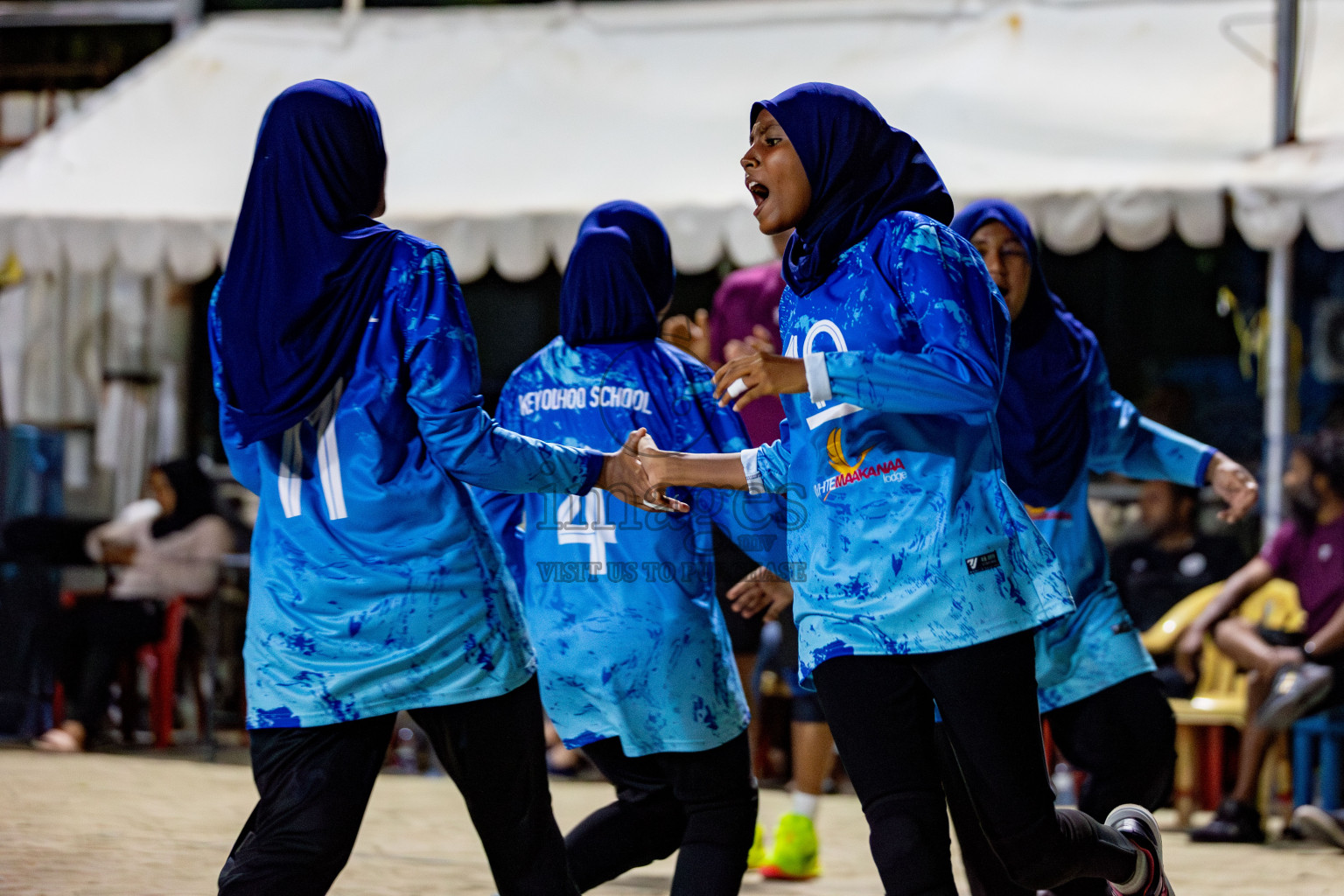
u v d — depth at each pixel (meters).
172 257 22.09
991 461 7.44
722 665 9.05
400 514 7.02
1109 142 21.58
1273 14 23.58
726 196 20.89
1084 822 7.96
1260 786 16.52
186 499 22.41
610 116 24.44
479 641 7.13
